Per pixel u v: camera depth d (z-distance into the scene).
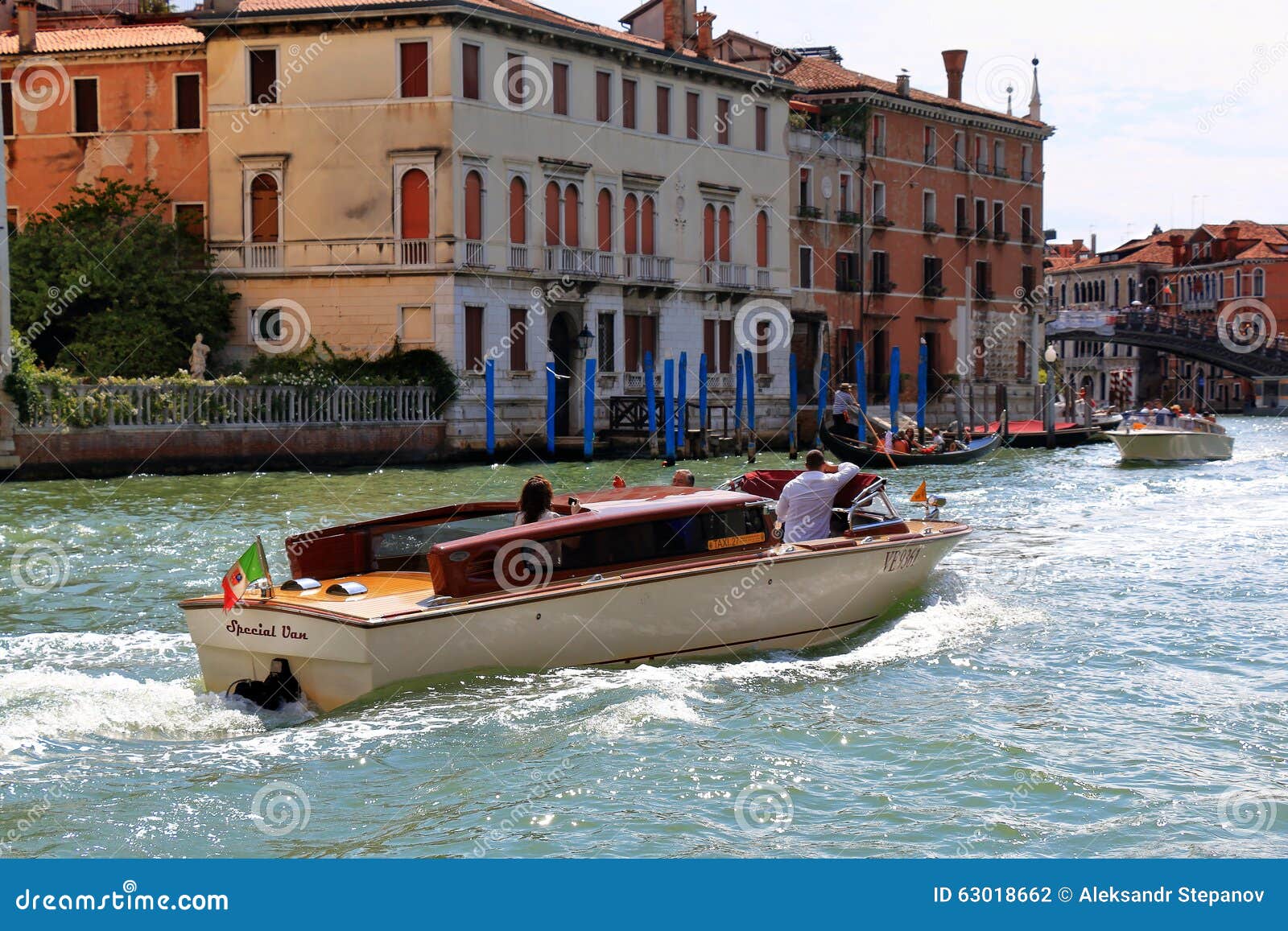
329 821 8.11
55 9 48.69
